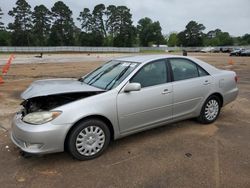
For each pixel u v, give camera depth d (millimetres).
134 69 4512
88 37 92875
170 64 4977
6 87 10383
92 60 30969
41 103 4242
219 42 119688
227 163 3916
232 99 5980
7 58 34406
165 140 4781
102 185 3408
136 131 4543
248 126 5520
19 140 3883
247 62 25797
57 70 18125
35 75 15031
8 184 3449
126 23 99312
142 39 114562
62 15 90312
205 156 4148
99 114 4008
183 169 3764
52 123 3709
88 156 4066
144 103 4473
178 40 122000
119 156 4191
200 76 5359
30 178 3594
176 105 4941
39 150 3711
